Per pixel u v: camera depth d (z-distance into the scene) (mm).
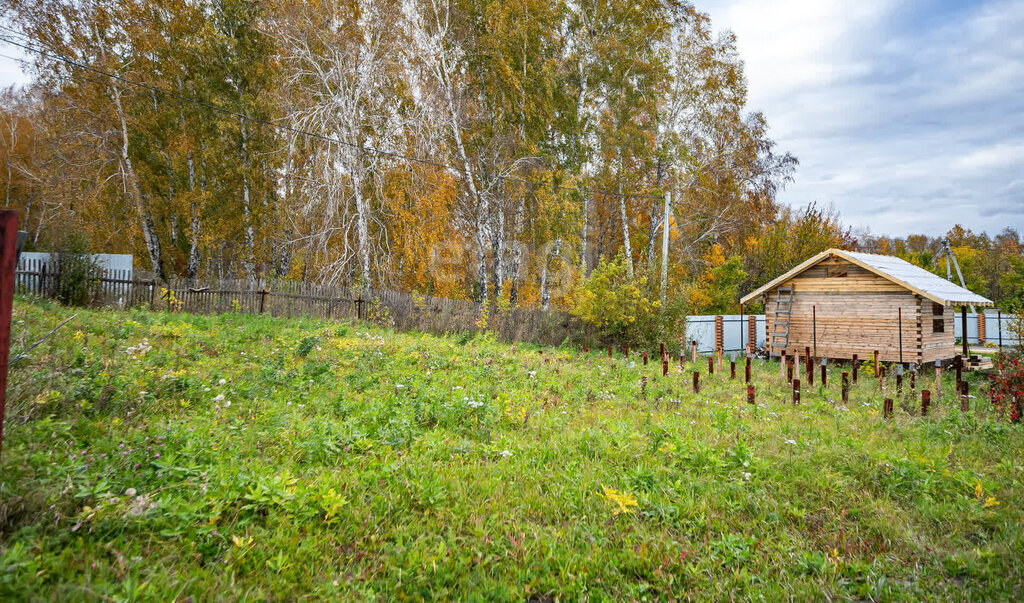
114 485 3809
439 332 19703
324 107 22562
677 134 29719
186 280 17969
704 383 11867
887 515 4781
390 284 24328
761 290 20781
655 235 31828
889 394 11602
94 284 15727
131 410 5816
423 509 4359
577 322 21344
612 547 3984
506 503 4523
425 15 24609
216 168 25703
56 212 30234
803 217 32156
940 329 18719
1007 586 3691
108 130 25812
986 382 14039
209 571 3139
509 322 21047
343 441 5578
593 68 28859
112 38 26156
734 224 33219
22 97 37594
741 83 29797
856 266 18516
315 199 22422
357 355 11539
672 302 20438
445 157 25953
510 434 6676
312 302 19516
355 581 3289
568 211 26000
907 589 3680
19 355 5230
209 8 27656
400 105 24797
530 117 25797
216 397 6758
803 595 3498
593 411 8273
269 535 3654
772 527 4559
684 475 5406
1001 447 7082
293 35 23766
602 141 28828
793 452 6438
